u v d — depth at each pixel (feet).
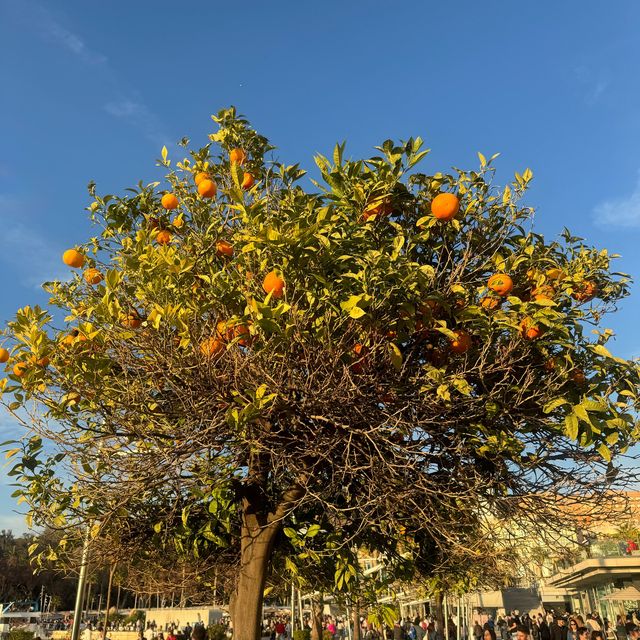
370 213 13.97
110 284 13.33
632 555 64.64
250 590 14.67
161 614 117.08
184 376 12.94
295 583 18.85
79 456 13.87
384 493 12.75
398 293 12.06
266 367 12.26
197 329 13.53
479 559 14.64
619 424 11.98
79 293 17.07
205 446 12.94
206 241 14.83
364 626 61.46
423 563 16.16
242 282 13.33
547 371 13.76
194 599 19.10
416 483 12.76
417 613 93.66
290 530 14.56
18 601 177.17
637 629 55.26
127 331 13.19
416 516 13.50
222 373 13.12
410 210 14.89
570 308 14.73
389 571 16.03
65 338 14.33
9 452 15.47
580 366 13.79
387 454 13.14
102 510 15.17
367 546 16.37
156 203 17.62
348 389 12.11
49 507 15.52
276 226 12.66
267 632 85.76
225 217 15.70
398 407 13.14
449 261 14.76
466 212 14.80
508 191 15.15
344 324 12.67
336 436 12.80
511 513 13.55
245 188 15.62
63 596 185.47
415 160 13.47
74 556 16.20
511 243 15.21
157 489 14.89
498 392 13.00
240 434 12.21
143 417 13.70
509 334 13.44
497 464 13.56
